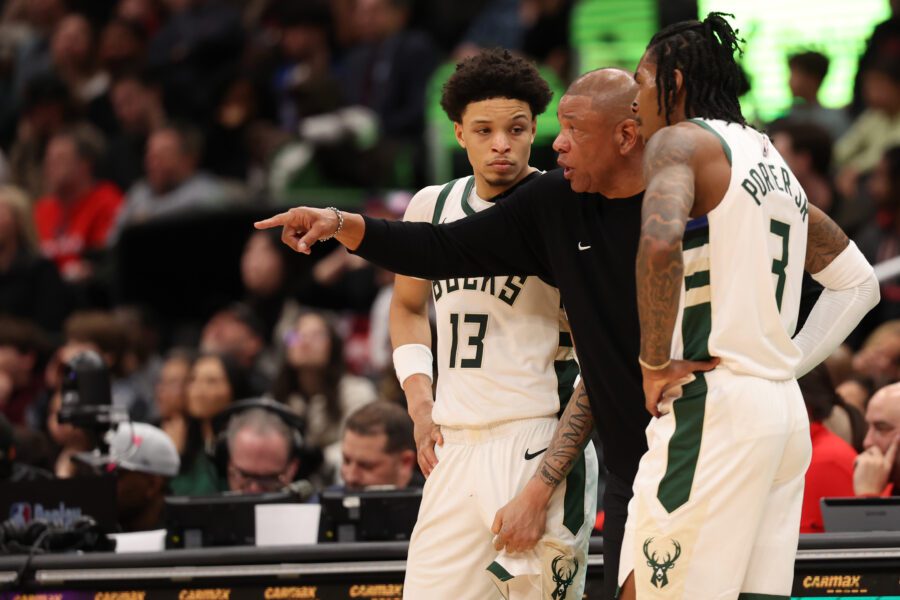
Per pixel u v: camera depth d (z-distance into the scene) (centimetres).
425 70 2633
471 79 936
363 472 1249
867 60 2352
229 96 2691
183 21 2944
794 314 834
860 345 1870
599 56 2611
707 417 788
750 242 798
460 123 959
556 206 896
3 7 3419
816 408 1198
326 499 1108
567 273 892
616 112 862
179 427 1620
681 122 814
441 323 961
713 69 838
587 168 870
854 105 2384
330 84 2611
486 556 941
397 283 1009
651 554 795
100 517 1160
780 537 809
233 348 1950
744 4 2522
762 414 787
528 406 934
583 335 891
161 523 1316
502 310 945
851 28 2470
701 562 785
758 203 802
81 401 1256
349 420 1264
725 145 801
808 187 1970
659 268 754
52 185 2570
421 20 2911
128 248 2272
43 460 1526
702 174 791
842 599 1004
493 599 944
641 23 2597
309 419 1741
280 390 1762
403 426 1259
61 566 1076
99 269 2416
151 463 1298
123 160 2691
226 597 1063
